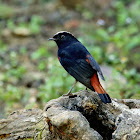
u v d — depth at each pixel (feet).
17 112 26.22
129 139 19.75
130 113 21.42
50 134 21.86
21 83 45.21
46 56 52.95
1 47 56.24
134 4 69.92
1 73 47.78
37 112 26.16
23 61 51.96
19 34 60.44
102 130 23.12
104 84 37.29
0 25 64.49
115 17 67.15
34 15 69.31
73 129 19.80
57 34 26.63
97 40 56.90
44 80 45.21
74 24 64.39
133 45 51.88
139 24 60.59
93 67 23.66
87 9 71.36
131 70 44.42
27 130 24.43
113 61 48.03
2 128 24.68
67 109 22.44
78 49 25.40
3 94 41.60
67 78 38.11
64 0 72.64
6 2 78.69
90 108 23.08
